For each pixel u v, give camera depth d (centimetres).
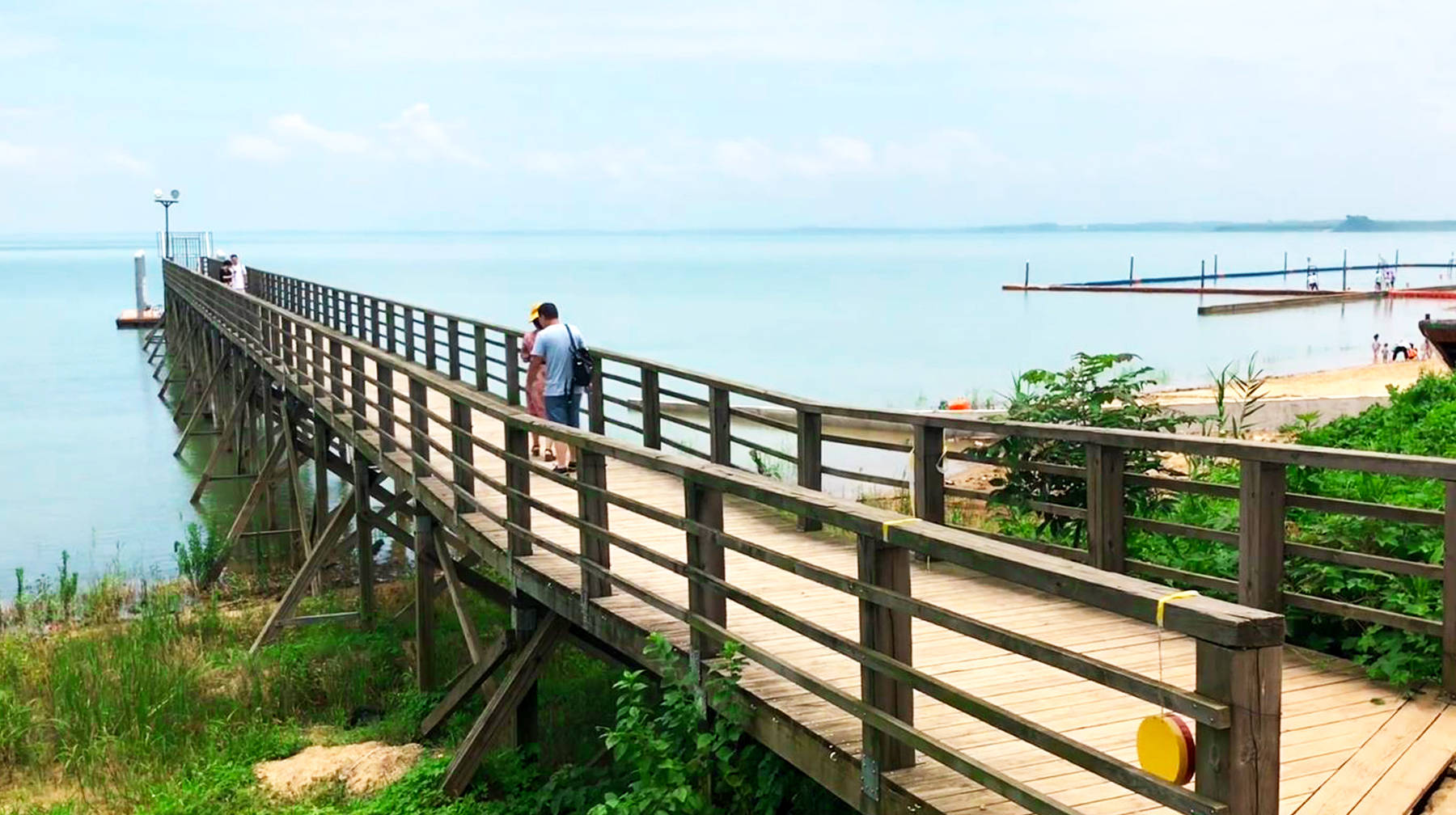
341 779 991
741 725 588
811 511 506
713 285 12100
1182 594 356
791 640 659
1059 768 489
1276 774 337
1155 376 3478
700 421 2794
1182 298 8112
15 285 15400
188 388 3619
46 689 1213
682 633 680
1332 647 656
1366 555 625
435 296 10000
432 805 890
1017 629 680
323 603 1611
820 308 7950
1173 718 356
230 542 1827
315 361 1714
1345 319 5834
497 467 1299
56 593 1722
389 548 1978
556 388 1219
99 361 5341
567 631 879
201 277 3484
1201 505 884
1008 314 7006
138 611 1628
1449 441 1077
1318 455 611
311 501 2406
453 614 1432
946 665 614
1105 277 13112
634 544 689
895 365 4369
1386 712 556
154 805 958
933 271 16200
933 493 831
